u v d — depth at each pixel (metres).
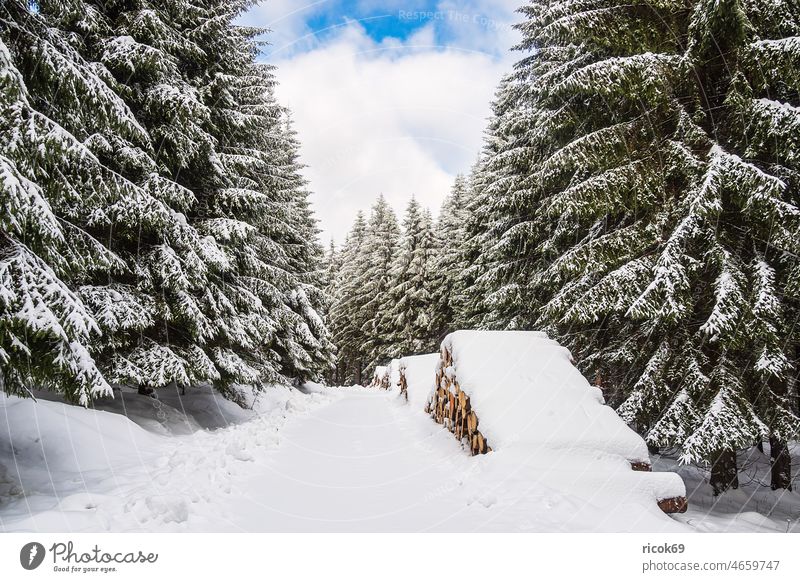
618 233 7.52
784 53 6.07
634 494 4.80
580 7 7.82
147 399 9.32
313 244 22.86
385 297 36.22
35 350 4.54
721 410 5.98
